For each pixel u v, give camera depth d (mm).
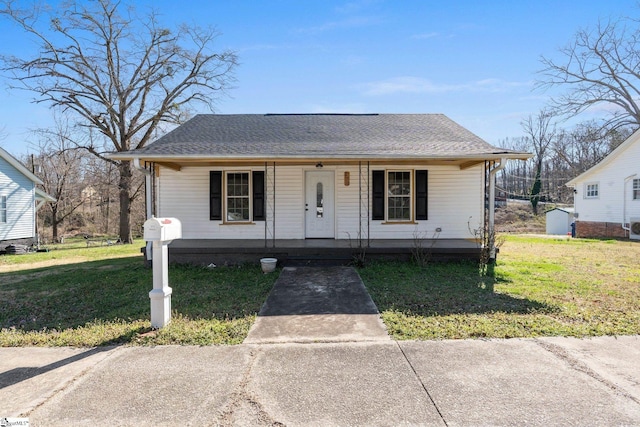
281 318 4668
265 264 7801
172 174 10156
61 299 5980
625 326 4195
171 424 2434
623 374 3059
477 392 2793
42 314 5184
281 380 3008
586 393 2768
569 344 3697
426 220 10234
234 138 9516
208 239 10172
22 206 16453
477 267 8047
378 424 2410
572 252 10719
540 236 18703
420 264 8195
